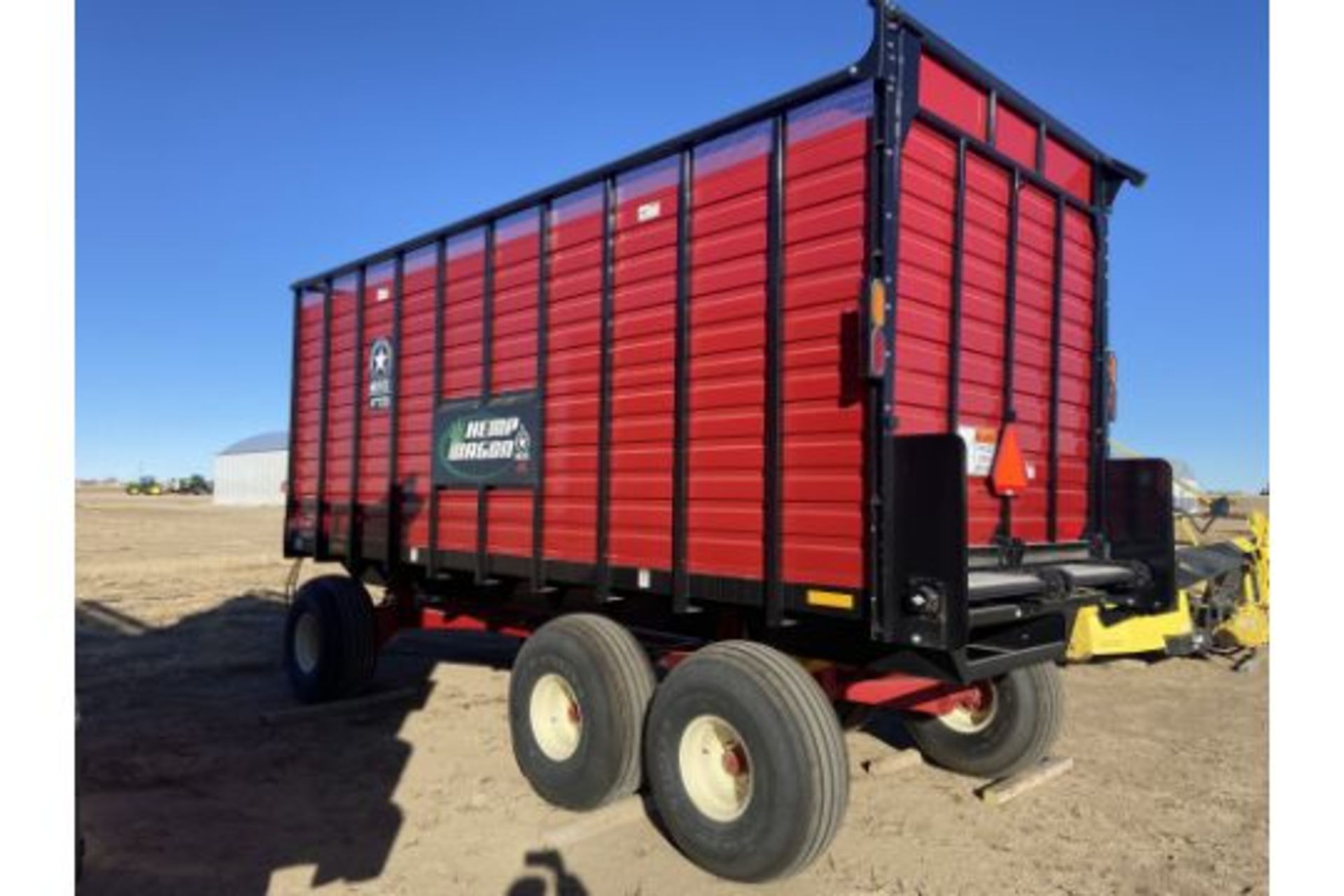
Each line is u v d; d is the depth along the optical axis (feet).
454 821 16.24
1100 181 18.21
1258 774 18.95
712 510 15.07
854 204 13.21
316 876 13.98
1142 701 25.26
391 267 23.38
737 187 14.90
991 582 13.76
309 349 27.35
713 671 14.11
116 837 15.40
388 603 25.26
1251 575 31.78
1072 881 13.96
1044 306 16.81
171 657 31.40
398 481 22.81
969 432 14.85
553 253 18.35
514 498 19.19
